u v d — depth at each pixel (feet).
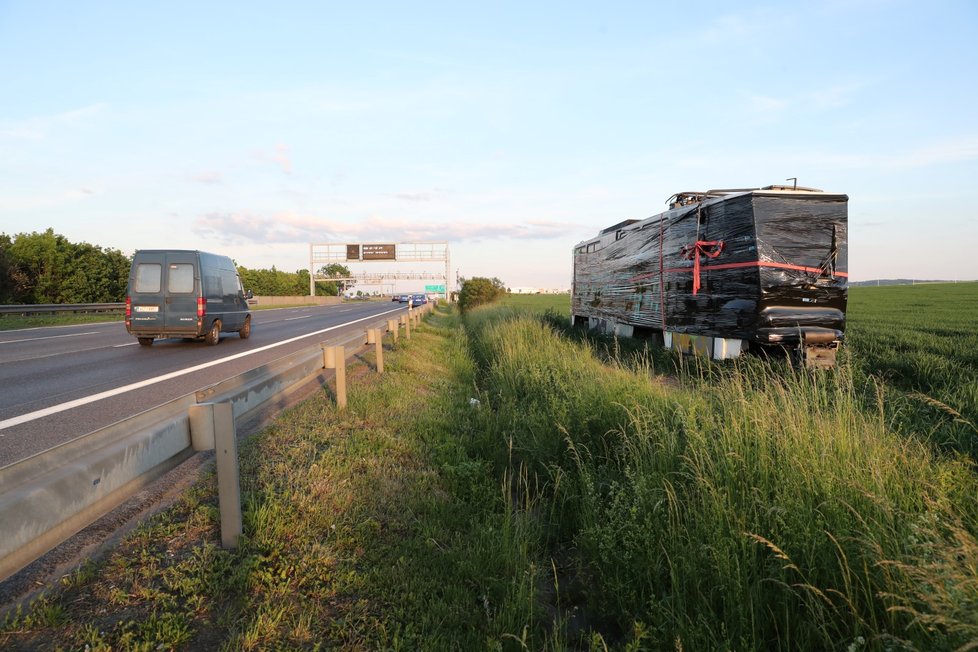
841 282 35.42
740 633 9.48
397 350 44.96
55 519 6.52
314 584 10.48
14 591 9.50
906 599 8.14
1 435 17.88
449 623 10.21
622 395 22.20
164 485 14.26
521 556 12.47
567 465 18.94
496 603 11.15
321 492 14.15
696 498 13.12
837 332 34.63
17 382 28.19
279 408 22.65
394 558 11.86
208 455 16.60
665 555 11.84
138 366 34.17
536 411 24.57
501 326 62.34
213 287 48.62
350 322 86.89
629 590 11.43
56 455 6.84
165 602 9.31
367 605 10.28
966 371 34.30
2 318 76.64
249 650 8.66
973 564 8.32
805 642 9.27
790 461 13.10
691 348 41.70
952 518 10.87
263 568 10.67
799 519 10.95
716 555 10.53
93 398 23.98
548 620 11.35
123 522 12.18
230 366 34.17
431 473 16.93
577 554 13.98
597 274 66.95
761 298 34.55
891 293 200.95
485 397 30.42
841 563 9.91
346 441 18.34
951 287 261.65
